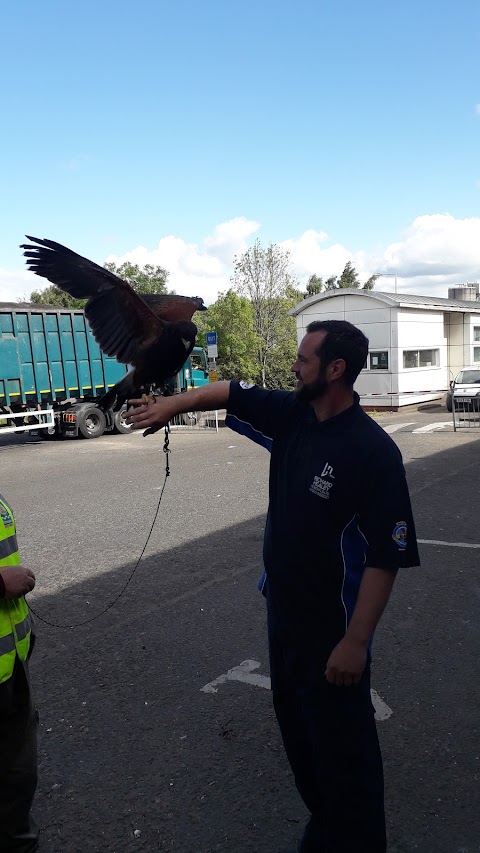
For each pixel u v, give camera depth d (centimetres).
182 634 500
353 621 226
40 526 857
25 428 1777
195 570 647
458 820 298
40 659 469
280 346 2922
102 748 361
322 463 234
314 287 6241
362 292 2319
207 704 402
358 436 232
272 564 249
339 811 242
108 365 1989
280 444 258
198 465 1324
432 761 340
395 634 488
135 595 586
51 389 1833
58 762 349
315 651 241
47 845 290
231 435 1897
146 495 1034
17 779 264
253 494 1003
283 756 349
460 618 510
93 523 860
